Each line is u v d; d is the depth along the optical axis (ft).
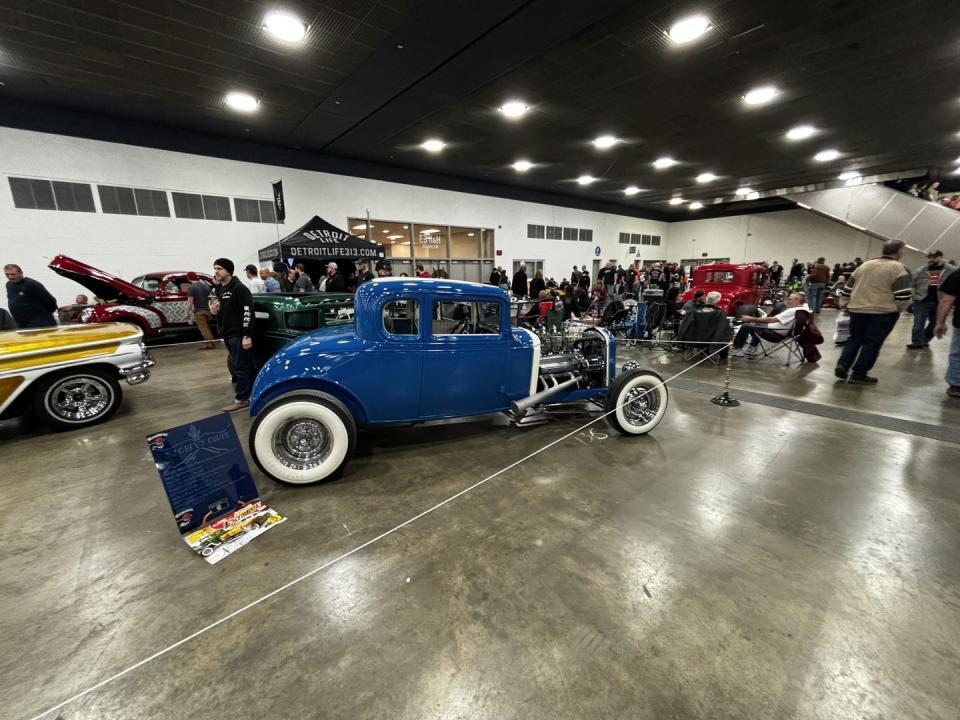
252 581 5.96
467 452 10.37
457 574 6.05
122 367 12.41
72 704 4.18
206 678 4.47
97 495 8.40
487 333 10.37
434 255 42.55
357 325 9.18
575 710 4.07
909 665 4.53
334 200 34.53
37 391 11.19
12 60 17.62
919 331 21.04
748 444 10.63
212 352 22.86
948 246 44.96
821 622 5.13
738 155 35.14
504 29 16.07
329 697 4.23
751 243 69.92
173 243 27.66
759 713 4.03
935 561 6.22
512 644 4.85
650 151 33.60
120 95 21.50
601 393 11.98
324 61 18.29
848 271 50.06
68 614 5.38
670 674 4.45
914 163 38.58
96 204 24.88
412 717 4.02
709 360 20.48
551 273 55.01
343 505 7.95
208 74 19.29
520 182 46.16
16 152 22.38
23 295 16.71
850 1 14.73
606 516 7.52
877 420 11.96
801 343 18.95
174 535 7.10
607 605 5.44
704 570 6.10
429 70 19.31
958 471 8.96
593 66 19.12
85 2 13.96
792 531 7.02
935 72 20.20
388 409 9.42
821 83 21.26
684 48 17.69
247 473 7.77
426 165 37.76
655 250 75.15
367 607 5.44
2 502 8.14
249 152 30.07
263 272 27.66
